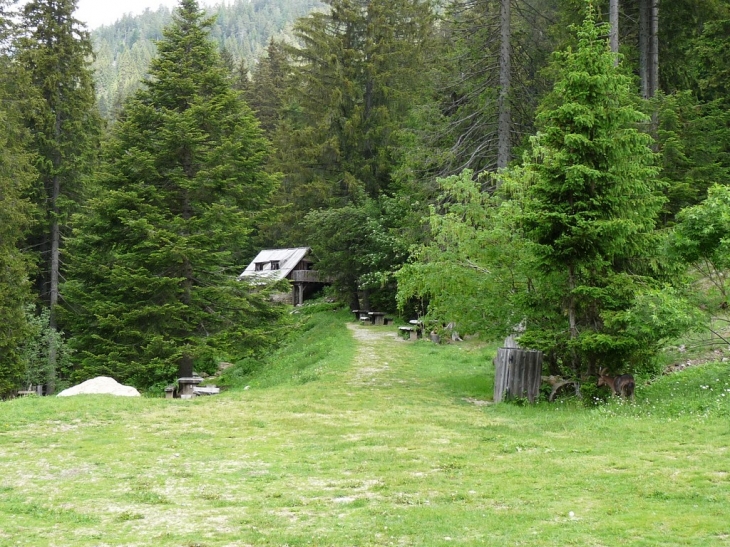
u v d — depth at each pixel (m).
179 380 20.83
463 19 27.39
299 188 38.78
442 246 17.45
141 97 24.55
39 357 26.03
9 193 23.88
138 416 13.29
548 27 24.80
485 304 15.42
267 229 48.03
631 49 24.41
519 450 9.61
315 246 37.09
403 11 38.94
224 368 30.42
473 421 12.05
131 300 23.05
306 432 11.49
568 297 13.48
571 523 6.32
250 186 24.59
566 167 12.47
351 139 38.19
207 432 11.66
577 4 22.70
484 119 24.88
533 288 14.99
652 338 12.26
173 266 23.16
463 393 15.44
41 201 29.59
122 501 7.65
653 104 20.61
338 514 6.96
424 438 10.68
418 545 5.90
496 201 16.77
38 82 29.50
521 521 6.46
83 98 30.30
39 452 10.35
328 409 13.56
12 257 23.45
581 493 7.32
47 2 29.95
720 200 11.81
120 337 23.11
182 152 23.70
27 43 29.09
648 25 23.52
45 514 7.17
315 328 35.16
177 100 24.67
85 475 8.91
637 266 13.47
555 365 14.59
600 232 12.38
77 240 24.31
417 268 16.09
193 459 9.70
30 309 26.81
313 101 39.41
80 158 29.88
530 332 13.40
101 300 23.55
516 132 24.02
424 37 37.75
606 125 12.96
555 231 13.03
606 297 12.59
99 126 31.17
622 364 12.83
